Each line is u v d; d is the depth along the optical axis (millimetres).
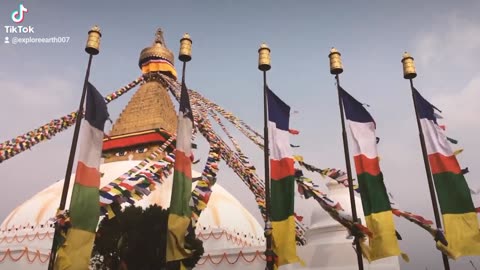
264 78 16922
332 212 15656
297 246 19125
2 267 20641
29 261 21031
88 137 14742
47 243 23484
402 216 15680
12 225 24797
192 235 15734
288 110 16562
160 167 18734
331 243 18469
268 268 13625
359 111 16594
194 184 27047
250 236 27484
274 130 16078
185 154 15531
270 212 14828
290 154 15641
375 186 15352
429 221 15352
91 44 15781
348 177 15328
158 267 15625
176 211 14398
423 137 16531
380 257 14320
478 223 15023
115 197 16266
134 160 30953
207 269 22047
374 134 16266
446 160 16109
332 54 17516
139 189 17172
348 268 17875
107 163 30984
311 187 16344
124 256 15539
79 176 14070
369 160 15781
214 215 26500
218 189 29797
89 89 15328
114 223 16172
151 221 16250
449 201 15508
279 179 15320
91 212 13922
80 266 13133
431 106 17109
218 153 19359
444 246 14695
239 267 21688
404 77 17828
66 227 13180
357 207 19422
